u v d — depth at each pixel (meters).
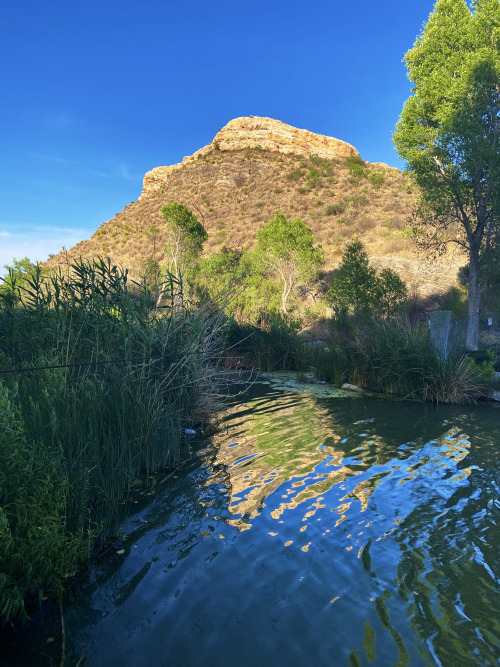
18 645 2.85
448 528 4.21
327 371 11.76
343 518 4.41
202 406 7.86
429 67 16.25
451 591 3.30
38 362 5.23
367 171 63.59
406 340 10.52
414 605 3.15
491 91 15.26
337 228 40.25
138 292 7.41
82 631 2.96
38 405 4.38
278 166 69.12
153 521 4.41
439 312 10.77
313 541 4.00
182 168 74.12
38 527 3.19
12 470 3.27
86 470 4.09
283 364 13.62
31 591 3.23
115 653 2.77
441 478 5.35
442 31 15.70
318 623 2.98
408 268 27.55
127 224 57.25
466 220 16.11
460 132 14.84
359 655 2.71
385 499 4.81
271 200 54.75
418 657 2.68
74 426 4.51
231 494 4.98
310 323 20.12
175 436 6.04
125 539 4.09
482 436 6.96
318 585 3.38
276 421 7.88
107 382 5.73
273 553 3.82
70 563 3.44
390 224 37.34
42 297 6.11
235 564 3.67
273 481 5.30
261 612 3.11
